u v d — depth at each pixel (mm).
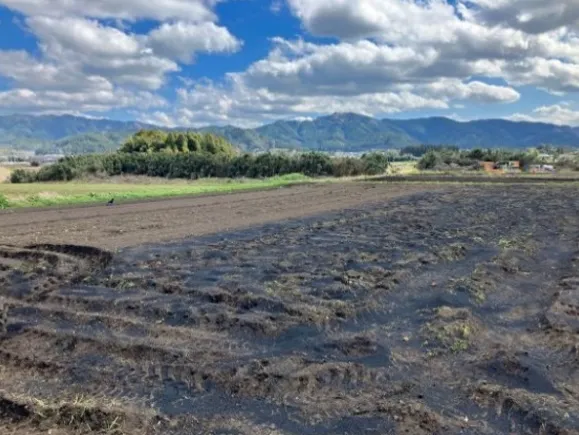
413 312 8312
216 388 5715
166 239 14133
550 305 8711
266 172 59219
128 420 4992
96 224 17562
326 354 6652
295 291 8953
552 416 5098
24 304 8492
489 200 27047
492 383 5848
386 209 22812
